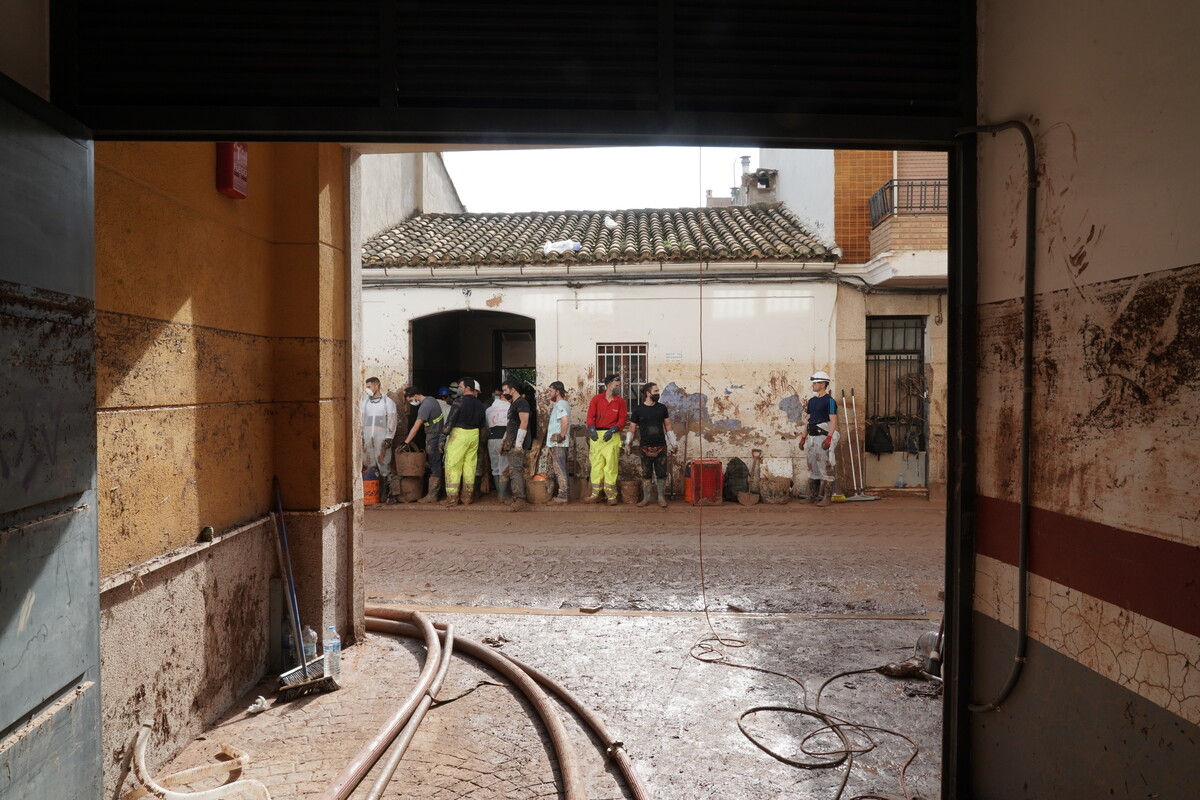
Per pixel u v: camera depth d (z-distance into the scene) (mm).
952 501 3016
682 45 2605
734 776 3572
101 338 3203
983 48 2789
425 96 2545
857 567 7719
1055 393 2514
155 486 3605
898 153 12047
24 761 1976
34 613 2037
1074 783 2434
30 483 2029
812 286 12000
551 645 5367
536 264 12133
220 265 4254
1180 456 2018
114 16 2475
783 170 14930
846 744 3844
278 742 3900
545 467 12234
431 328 14297
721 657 5117
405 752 3770
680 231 13648
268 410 4887
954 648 2988
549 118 2547
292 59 2520
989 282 2857
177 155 3803
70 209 2273
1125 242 2211
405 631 5664
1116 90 2236
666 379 12156
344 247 5336
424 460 11938
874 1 2732
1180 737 2018
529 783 3490
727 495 11898
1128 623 2203
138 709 3438
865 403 12391
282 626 4855
